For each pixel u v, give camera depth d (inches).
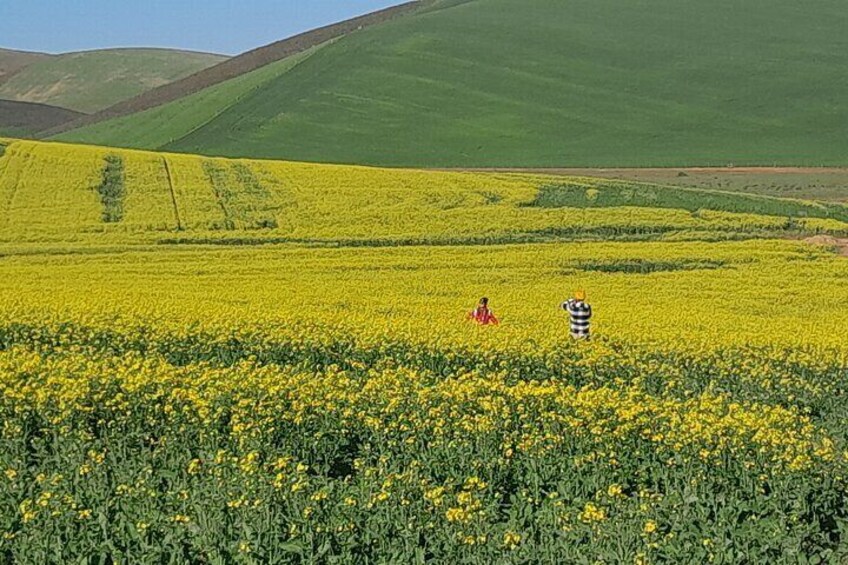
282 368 1174.3
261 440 861.8
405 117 6673.2
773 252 2751.0
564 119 6619.1
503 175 3912.4
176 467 818.8
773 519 735.1
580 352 1298.0
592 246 2802.7
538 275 2425.0
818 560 701.3
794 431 920.9
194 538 658.8
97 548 642.2
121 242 2657.5
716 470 820.6
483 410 948.6
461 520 682.8
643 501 737.6
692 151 5935.0
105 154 3745.1
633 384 1196.5
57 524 666.8
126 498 713.6
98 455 787.4
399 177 3644.2
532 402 964.0
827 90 7062.0
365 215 3041.3
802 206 3612.2
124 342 1321.4
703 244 2856.8
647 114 6717.5
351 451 925.8
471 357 1278.3
